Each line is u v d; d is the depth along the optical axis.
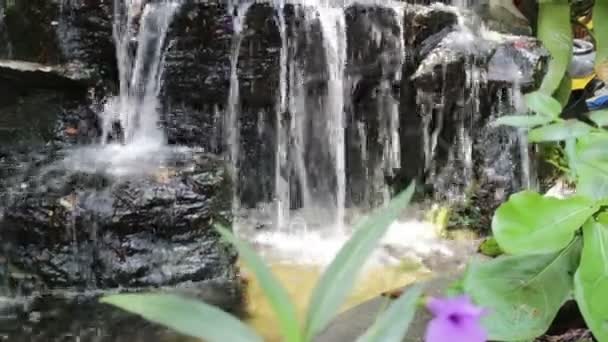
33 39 4.39
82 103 4.39
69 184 3.45
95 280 3.28
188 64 4.43
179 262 3.32
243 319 2.76
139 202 3.34
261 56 4.47
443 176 4.64
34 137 4.22
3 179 3.54
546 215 1.25
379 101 4.75
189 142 4.50
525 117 1.59
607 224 1.23
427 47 4.67
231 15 4.39
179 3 4.37
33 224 3.31
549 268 1.29
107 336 2.79
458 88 4.57
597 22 2.53
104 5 4.39
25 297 3.24
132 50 4.44
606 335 1.16
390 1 4.79
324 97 4.66
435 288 1.59
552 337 1.54
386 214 0.78
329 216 4.74
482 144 4.48
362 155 4.83
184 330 0.69
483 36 4.72
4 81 4.15
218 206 3.52
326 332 1.69
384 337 0.71
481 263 1.32
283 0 4.46
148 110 4.48
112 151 4.11
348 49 4.61
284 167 4.73
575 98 3.91
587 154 1.38
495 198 4.29
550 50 3.11
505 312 1.24
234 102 4.53
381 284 3.09
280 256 3.92
